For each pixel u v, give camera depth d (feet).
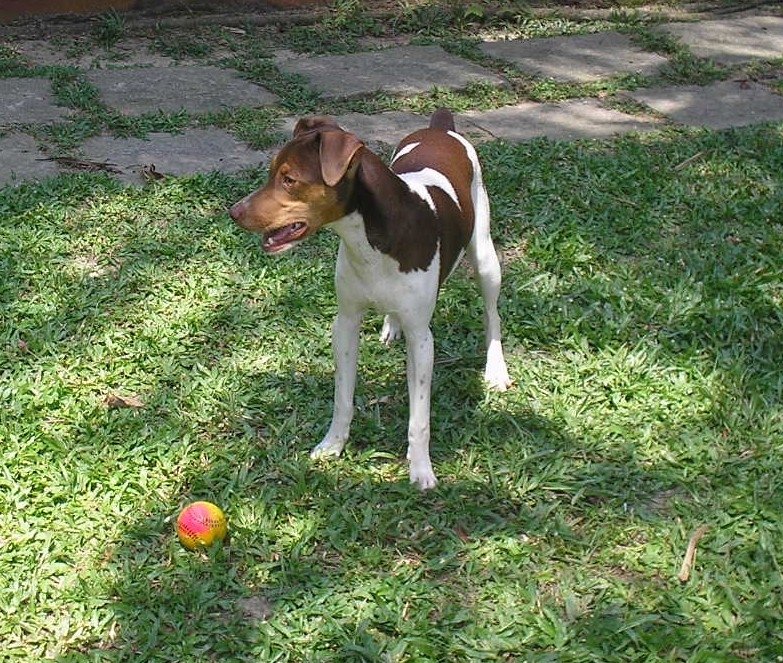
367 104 15.93
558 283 13.03
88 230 13.42
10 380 11.76
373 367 12.00
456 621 10.18
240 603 10.30
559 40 18.34
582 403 11.73
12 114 15.23
